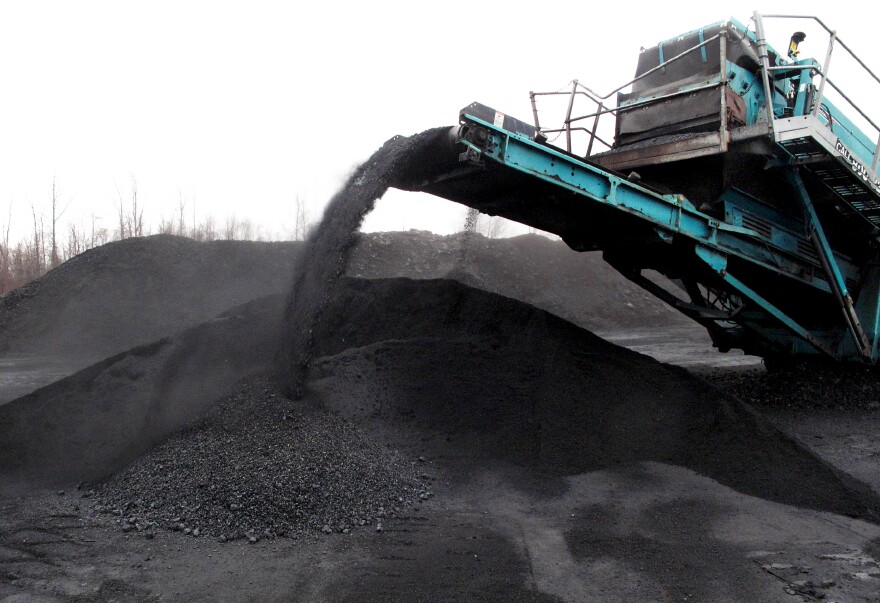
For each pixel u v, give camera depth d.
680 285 11.98
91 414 6.63
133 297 21.00
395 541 4.43
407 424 6.41
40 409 6.66
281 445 5.30
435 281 8.48
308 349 6.93
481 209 8.18
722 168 7.81
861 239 9.63
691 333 23.06
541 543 4.44
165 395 6.94
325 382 6.82
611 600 3.67
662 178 8.40
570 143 9.08
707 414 6.50
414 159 6.75
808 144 7.52
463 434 6.25
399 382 6.88
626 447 6.25
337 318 8.50
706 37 8.48
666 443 6.32
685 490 5.53
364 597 3.63
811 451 5.97
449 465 5.82
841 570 4.12
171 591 3.67
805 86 8.56
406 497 5.16
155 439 5.98
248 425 5.75
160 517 4.67
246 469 4.94
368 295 8.76
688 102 8.41
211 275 22.44
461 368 6.98
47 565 3.99
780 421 8.62
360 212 6.77
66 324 19.66
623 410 6.67
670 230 7.36
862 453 7.10
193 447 5.50
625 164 8.40
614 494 5.41
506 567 4.05
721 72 7.70
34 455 6.09
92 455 6.08
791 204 8.94
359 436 5.94
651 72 8.26
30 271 32.25
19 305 20.77
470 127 6.05
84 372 7.38
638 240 7.82
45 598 3.57
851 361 9.65
